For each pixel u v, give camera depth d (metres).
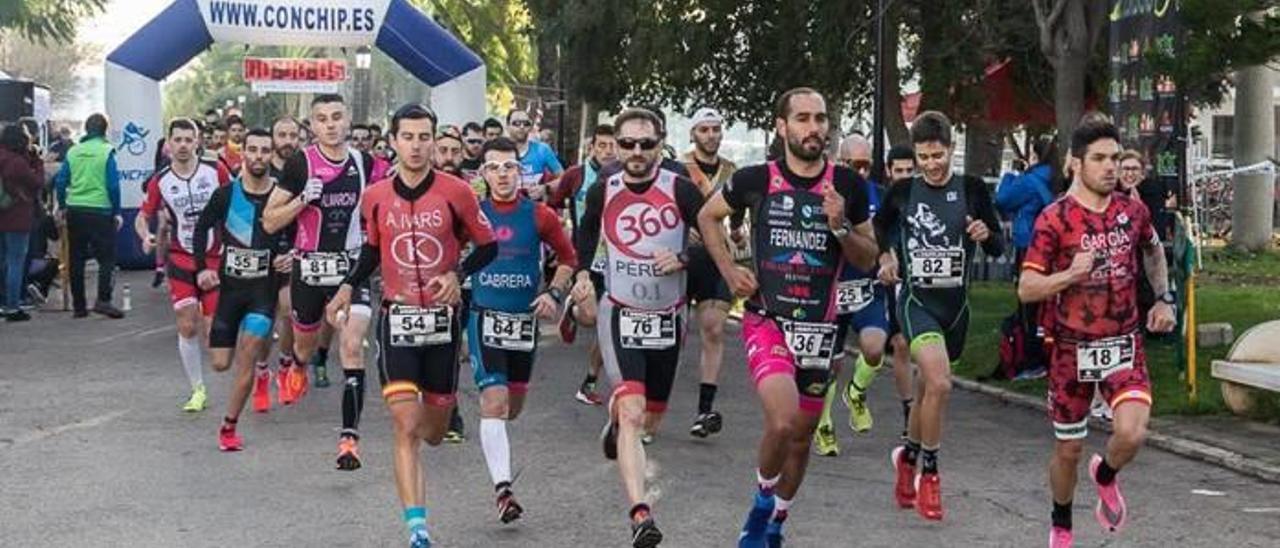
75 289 16.42
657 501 7.80
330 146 9.23
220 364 9.40
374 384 11.83
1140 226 6.36
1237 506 7.82
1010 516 7.53
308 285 9.45
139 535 7.01
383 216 6.70
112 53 21.59
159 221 14.80
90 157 16.33
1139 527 7.35
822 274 6.30
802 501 7.83
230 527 7.17
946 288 7.59
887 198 7.71
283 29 21.66
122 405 10.71
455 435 9.30
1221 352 12.86
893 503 7.80
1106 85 19.88
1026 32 20.48
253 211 9.38
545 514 7.48
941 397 7.29
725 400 11.27
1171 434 9.64
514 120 13.02
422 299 6.70
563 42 23.86
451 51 22.14
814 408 6.35
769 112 23.02
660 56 22.08
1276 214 33.59
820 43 20.95
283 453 8.98
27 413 10.35
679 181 7.07
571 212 11.16
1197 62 10.41
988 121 22.41
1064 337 6.36
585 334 15.34
